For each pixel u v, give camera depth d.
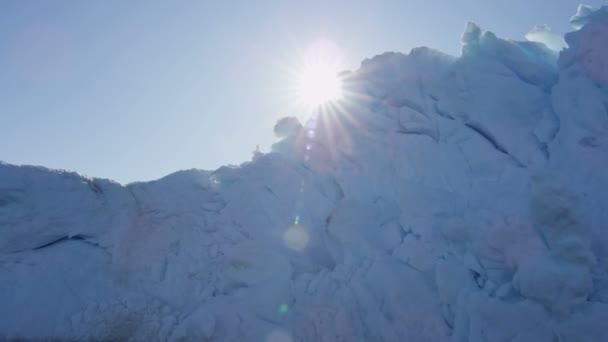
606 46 9.13
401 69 11.78
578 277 6.34
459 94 10.76
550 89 10.63
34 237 9.57
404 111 11.02
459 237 8.23
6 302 8.66
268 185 11.31
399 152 10.58
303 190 11.23
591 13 11.08
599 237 7.38
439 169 10.09
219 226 10.62
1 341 8.29
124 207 10.47
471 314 7.02
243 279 9.70
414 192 9.48
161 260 9.99
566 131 8.96
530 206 7.30
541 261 6.77
